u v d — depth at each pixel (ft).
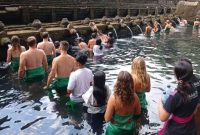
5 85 26.08
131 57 41.04
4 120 19.49
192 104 12.46
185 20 101.65
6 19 48.19
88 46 42.80
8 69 31.04
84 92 21.44
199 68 35.63
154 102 22.86
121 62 37.29
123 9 91.09
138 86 20.15
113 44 52.95
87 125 18.76
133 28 74.23
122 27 66.33
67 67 24.66
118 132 16.67
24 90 24.89
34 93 24.26
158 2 133.80
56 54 34.76
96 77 19.10
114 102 16.19
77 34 47.80
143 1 118.01
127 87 15.90
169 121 13.05
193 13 106.42
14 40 30.45
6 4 52.90
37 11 53.78
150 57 41.91
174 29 81.20
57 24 50.98
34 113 20.61
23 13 50.01
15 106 21.75
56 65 24.29
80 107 21.26
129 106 16.33
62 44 24.47
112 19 69.36
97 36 48.26
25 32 38.83
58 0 65.41
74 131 18.04
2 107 21.57
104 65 35.40
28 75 27.14
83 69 21.35
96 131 18.04
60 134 17.70
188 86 12.21
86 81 21.39
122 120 16.63
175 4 145.79
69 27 47.78
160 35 70.28
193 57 42.88
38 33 40.42
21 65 26.61
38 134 17.69
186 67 12.07
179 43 57.16
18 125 18.83
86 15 70.49
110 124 16.99
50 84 25.75
